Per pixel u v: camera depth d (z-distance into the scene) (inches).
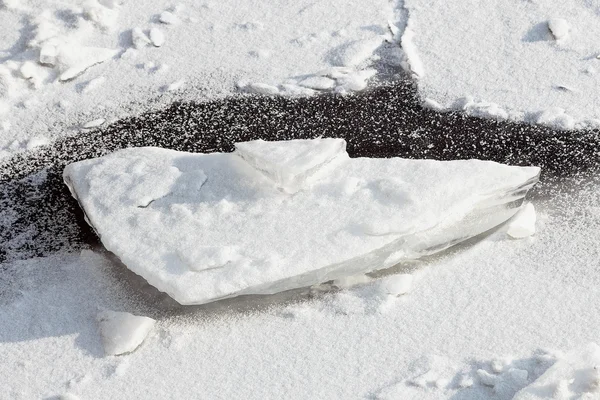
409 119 188.9
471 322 169.8
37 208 182.2
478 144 185.6
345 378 166.7
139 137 188.9
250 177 175.3
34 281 175.6
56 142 189.0
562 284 172.2
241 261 168.9
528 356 166.7
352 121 189.0
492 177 174.1
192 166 177.6
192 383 167.2
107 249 173.6
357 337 169.5
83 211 180.4
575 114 187.3
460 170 174.6
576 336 168.1
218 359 168.7
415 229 170.9
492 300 171.3
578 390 161.6
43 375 168.6
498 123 187.5
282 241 170.4
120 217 173.5
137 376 167.9
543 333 168.6
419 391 165.2
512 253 175.3
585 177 181.8
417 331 169.5
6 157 187.6
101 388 167.3
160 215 173.2
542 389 161.9
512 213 176.6
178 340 169.9
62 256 177.8
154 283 169.3
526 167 176.1
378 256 171.2
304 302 172.2
